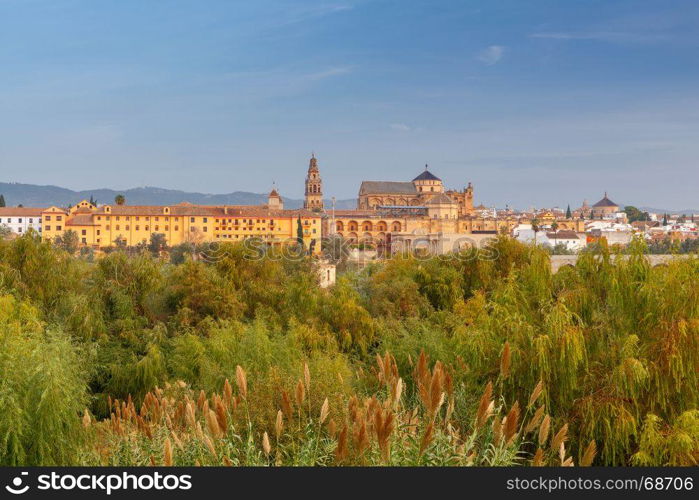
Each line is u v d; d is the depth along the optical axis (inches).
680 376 746.2
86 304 1510.8
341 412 537.6
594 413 738.2
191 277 1673.2
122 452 566.3
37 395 588.7
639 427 745.0
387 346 1341.0
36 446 578.2
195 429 450.6
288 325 1616.6
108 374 1400.1
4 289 1454.2
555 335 772.0
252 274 1881.2
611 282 848.9
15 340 636.1
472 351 819.4
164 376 1337.4
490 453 468.4
